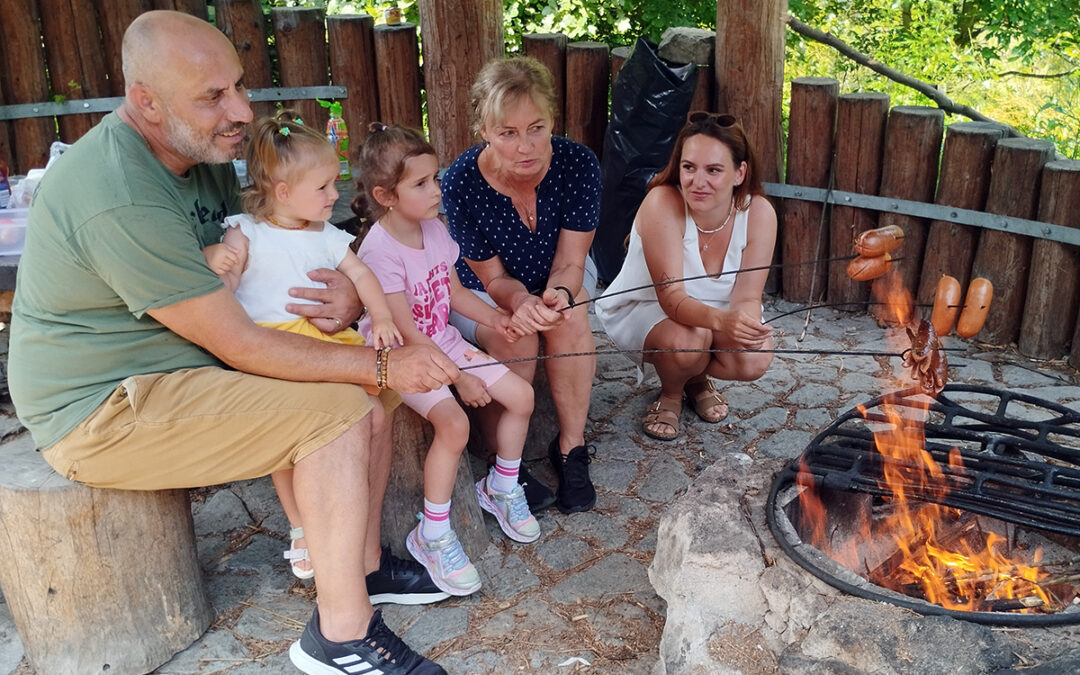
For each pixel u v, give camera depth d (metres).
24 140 5.58
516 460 3.30
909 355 2.56
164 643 2.78
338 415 2.52
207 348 2.54
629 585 3.08
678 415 4.00
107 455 2.50
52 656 2.68
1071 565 2.92
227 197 2.87
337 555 2.54
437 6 5.03
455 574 3.00
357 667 2.61
